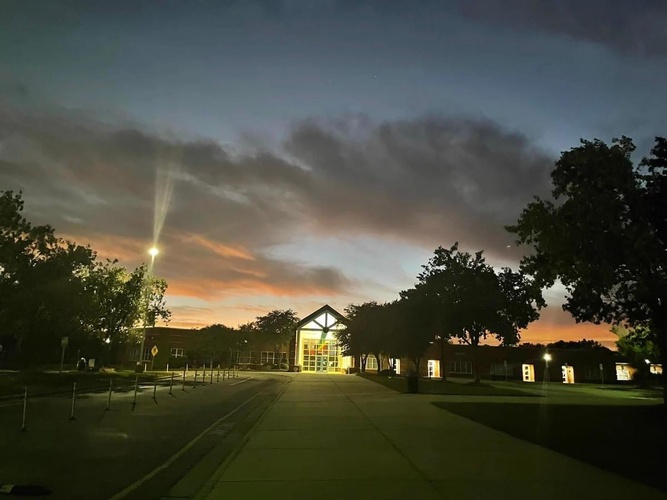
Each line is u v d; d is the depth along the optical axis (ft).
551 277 55.21
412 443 36.17
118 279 157.48
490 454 31.99
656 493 22.93
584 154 48.65
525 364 225.15
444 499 22.08
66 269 127.95
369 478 25.86
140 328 171.63
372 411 57.47
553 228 50.85
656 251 44.55
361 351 195.31
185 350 242.17
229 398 79.56
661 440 36.73
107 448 35.94
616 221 47.39
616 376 223.71
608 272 47.29
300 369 239.30
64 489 25.08
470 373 222.48
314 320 249.96
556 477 25.89
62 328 131.03
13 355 181.06
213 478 26.21
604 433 40.09
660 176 48.83
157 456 33.53
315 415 53.57
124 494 24.35
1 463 30.37
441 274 133.59
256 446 35.01
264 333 248.93
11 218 101.91
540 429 42.34
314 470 27.66
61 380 104.73
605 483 24.71
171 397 80.12
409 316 130.11
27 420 49.67
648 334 59.16
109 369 162.81
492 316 130.62
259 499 22.29
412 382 89.61
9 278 109.19
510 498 22.20
